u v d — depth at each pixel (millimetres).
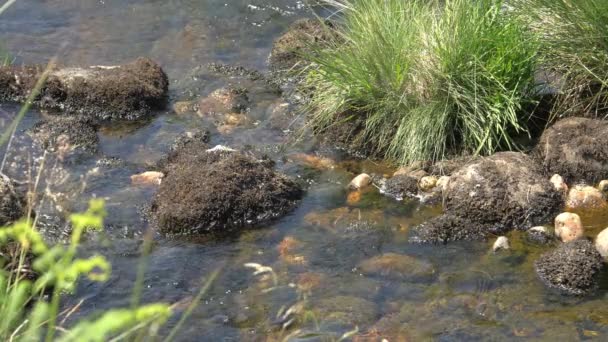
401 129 8664
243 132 9367
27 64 10805
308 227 7641
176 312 6457
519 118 8914
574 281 6652
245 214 7750
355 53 9086
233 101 9922
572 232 7289
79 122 9453
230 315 6434
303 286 6762
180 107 9945
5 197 7293
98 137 9328
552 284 6707
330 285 6781
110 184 8344
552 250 7180
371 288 6734
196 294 6699
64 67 10492
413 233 7465
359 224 7641
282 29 11875
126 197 8117
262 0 12539
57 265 4012
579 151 8188
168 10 12406
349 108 9125
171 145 9102
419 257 7133
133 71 10250
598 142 8219
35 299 6445
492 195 7684
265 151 8961
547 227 7508
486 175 7836
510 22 8859
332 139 9047
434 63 8781
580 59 8727
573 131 8336
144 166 8719
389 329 6250
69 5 12492
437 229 7402
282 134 9289
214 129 9445
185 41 11625
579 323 6262
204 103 9945
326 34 10711
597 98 8781
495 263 7039
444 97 8688
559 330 6188
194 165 8227
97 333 3295
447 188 7887
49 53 11180
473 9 8875
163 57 11227
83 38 11641
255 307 6520
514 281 6785
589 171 8141
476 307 6477
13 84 10164
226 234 7582
